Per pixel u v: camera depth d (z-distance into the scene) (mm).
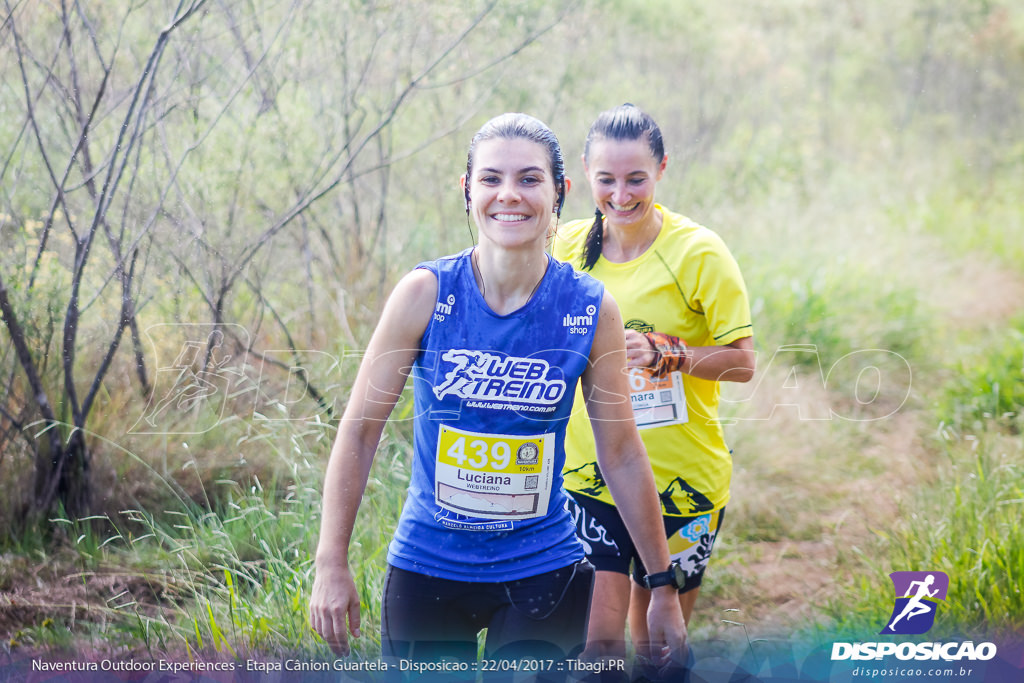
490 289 1786
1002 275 6840
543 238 1797
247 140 3824
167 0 3721
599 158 2445
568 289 1803
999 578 2939
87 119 3441
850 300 6004
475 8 4355
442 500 1858
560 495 1939
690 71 7816
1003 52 10188
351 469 1812
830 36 9961
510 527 1860
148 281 3590
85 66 3623
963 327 5945
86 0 3564
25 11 3471
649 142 2436
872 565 3182
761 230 7012
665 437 2432
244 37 3932
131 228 3549
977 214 8172
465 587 1879
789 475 4172
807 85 9727
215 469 3434
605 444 1969
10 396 3297
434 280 1785
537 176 1740
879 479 4098
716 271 2426
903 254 6996
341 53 4164
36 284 3311
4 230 3312
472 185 1782
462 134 4570
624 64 6727
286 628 2582
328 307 4133
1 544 3141
